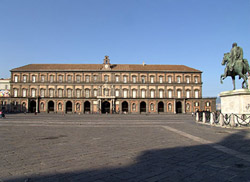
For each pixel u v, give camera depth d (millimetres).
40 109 94562
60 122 33312
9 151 11188
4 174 7441
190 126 24875
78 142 13992
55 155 10250
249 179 6855
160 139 15195
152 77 98312
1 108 93562
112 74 97188
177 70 98375
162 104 102438
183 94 97750
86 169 7984
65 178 7016
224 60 23828
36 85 95625
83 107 95438
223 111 24109
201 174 7375
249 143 13289
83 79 96625
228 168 8062
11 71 95438
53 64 103188
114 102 96062
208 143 13383
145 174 7398
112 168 8109
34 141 14430
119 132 19688
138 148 11938
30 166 8398
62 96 95812
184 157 9805
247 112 21094
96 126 26156
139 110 96125
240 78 22641
